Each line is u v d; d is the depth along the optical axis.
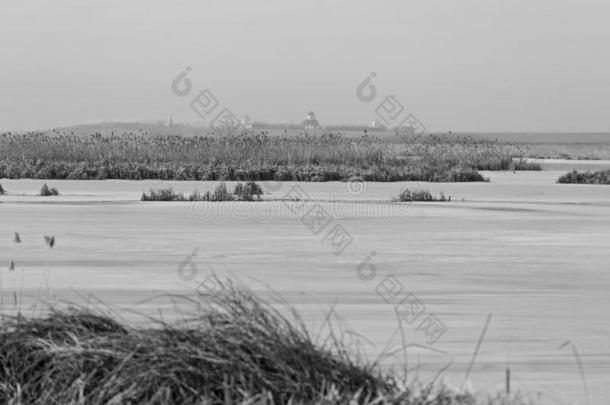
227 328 9.57
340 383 9.09
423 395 8.99
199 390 9.03
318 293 17.11
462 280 18.86
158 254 22.31
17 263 20.66
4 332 10.31
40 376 9.67
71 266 20.20
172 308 15.03
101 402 9.10
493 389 10.66
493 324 14.49
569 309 15.80
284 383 8.95
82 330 10.17
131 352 9.41
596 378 11.28
